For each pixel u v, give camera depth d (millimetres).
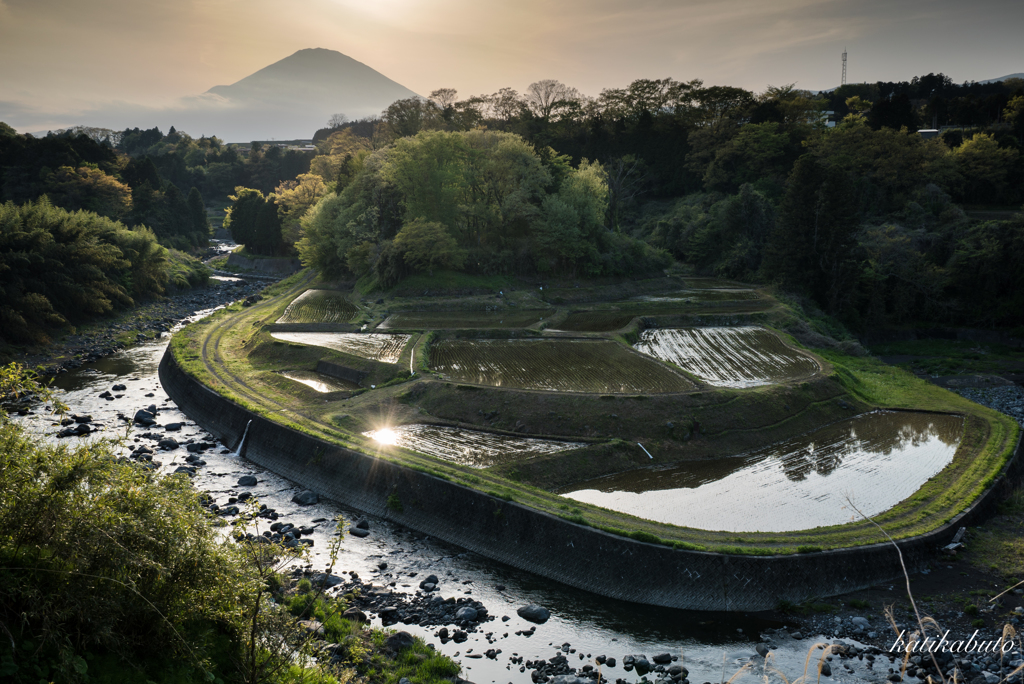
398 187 85562
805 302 81812
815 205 84875
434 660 20328
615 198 107562
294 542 29031
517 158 85750
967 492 32188
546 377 47594
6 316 62219
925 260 87000
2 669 12086
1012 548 27953
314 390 47531
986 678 19906
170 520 14836
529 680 20391
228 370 52688
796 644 22578
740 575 25156
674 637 23141
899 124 126062
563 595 26047
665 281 88688
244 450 40156
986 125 136500
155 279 92250
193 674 14648
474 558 28922
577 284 82875
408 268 80438
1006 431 41344
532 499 29922
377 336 61469
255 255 133375
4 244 67625
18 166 121438
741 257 100062
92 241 79625
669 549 25766
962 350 73562
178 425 44188
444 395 44094
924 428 43000
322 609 21922
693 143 138375
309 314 71812
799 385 46344
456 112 140250
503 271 82750
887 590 25609
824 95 191875
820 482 34438
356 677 18484
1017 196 106625
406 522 31688
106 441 16438
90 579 13789
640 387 44906
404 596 25375
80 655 13508
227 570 15273
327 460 35781
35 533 14016
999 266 80562
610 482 34656
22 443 14953
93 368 59844
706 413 41312
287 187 175250
